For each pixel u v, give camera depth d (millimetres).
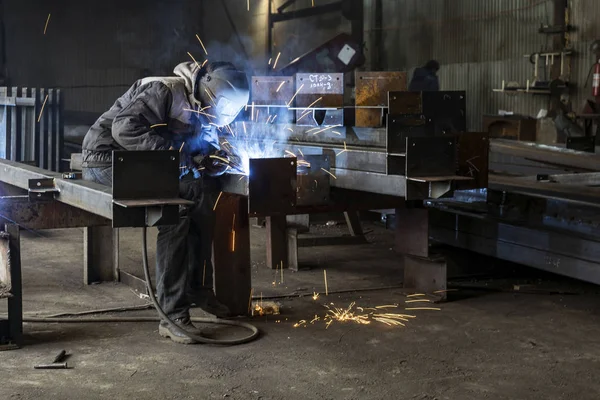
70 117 13852
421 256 4801
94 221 3902
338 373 3414
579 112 10219
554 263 4363
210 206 4121
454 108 3674
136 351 3691
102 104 15711
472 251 5305
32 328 4047
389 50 14094
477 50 12078
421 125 3555
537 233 4461
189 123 3793
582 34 10164
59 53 15250
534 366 3510
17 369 3406
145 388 3207
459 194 5402
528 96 11102
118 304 4613
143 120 3631
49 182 3742
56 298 4746
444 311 4453
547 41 10695
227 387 3234
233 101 3701
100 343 3807
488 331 4051
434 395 3158
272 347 3781
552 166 6809
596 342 3865
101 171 3785
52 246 6477
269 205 3668
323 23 14602
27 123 7863
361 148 3945
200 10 16312
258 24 15570
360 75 4160
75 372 3387
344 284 5172
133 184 2982
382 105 4141
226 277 4273
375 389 3221
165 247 3857
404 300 4715
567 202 4473
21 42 14930
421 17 13242
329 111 4348
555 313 4398
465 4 12258
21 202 3695
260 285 5145
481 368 3480
